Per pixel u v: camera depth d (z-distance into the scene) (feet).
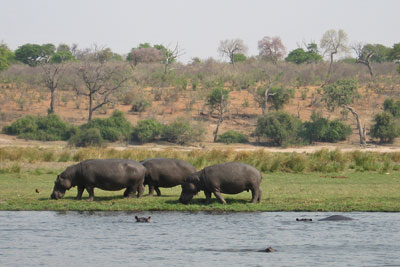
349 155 127.03
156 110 265.95
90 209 67.00
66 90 312.09
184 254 47.14
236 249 48.75
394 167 110.93
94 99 287.89
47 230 55.77
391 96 294.25
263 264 44.11
